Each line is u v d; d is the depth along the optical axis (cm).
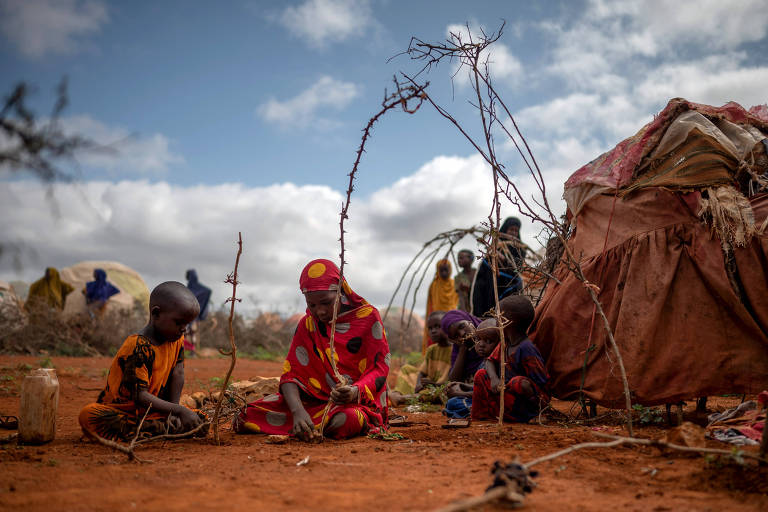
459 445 408
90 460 352
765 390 470
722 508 256
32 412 404
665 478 306
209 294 1784
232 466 339
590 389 534
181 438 439
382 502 263
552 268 618
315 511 249
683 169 527
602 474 317
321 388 498
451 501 264
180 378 466
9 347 1534
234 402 556
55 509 248
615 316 531
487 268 851
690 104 543
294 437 448
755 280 482
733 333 488
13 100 226
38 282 1717
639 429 490
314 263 484
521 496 256
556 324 564
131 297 1825
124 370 429
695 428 360
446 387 696
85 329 1662
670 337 502
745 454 304
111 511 247
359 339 500
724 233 490
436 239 508
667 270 509
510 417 570
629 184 548
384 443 429
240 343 2086
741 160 516
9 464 334
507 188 445
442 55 428
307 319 511
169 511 247
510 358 576
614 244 545
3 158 221
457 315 723
